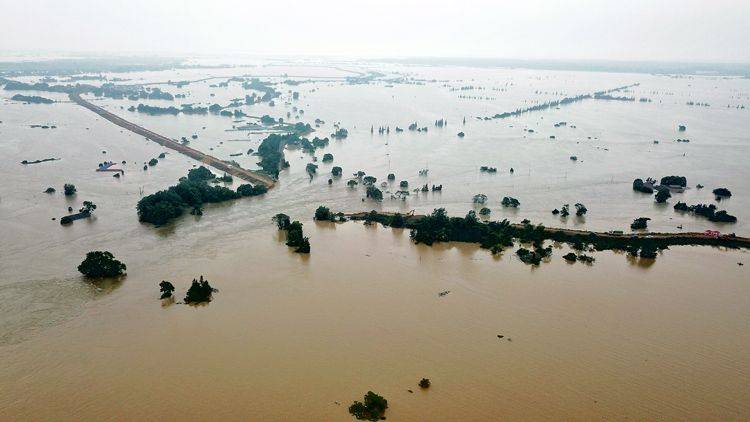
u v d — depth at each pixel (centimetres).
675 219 12731
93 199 13712
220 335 7475
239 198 14062
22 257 10081
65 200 13538
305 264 9856
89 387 6369
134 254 10312
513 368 6831
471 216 11625
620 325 7888
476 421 5894
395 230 11756
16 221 11969
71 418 5862
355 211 13088
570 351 7219
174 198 12631
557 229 11712
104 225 11881
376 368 6775
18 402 6112
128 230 11606
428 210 13200
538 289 8994
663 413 6100
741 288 9144
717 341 7525
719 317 8169
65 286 8950
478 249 10725
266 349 7138
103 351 7094
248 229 11744
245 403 6097
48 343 7288
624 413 6084
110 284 9044
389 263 9962
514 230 11556
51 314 8056
